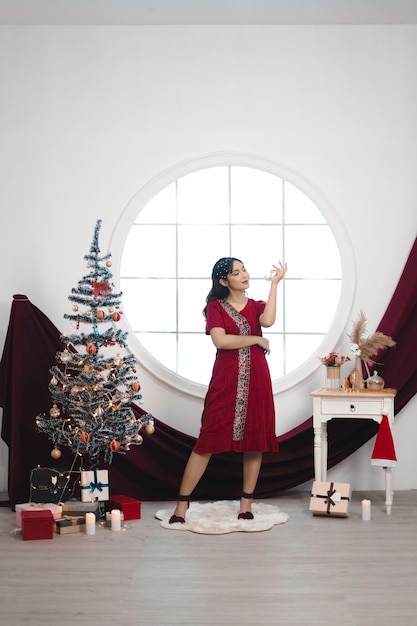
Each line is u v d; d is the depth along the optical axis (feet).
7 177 17.79
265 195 27.63
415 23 17.94
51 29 17.90
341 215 17.90
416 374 17.44
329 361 16.48
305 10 17.21
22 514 13.87
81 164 17.84
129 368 15.11
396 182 17.89
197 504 16.34
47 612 10.07
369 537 13.64
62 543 13.41
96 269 15.17
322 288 27.63
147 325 27.73
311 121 17.95
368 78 17.95
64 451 16.60
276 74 17.97
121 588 10.99
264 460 17.03
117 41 17.92
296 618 9.84
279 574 11.57
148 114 17.90
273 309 14.97
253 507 15.96
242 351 14.85
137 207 17.84
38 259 17.74
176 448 17.19
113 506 15.28
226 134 17.93
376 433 17.24
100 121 17.89
